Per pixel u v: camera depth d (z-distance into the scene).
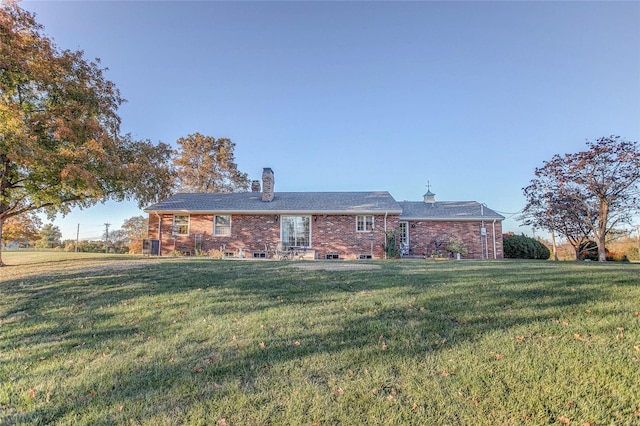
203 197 20.52
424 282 6.64
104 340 4.25
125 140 15.20
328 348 3.67
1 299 6.31
